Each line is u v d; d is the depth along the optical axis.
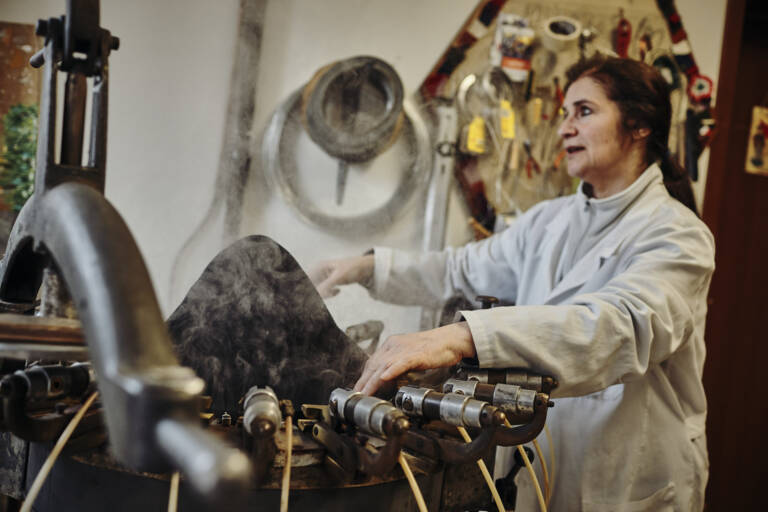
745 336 2.59
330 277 1.58
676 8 2.31
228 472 0.25
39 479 0.52
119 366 0.32
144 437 0.30
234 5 2.07
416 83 2.20
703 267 1.23
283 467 0.62
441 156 2.16
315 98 2.02
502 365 0.93
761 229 2.59
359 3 2.16
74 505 0.60
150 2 2.03
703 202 2.36
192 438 0.28
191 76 2.05
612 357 1.03
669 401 1.30
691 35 2.33
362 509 0.61
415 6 2.19
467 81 2.17
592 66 1.57
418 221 2.15
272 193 2.03
